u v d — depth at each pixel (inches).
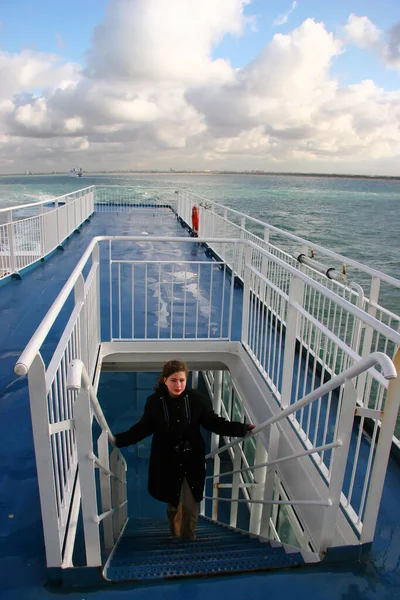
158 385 114.3
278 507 210.7
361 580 85.2
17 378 164.1
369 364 71.2
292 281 131.3
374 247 1400.1
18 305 247.4
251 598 80.4
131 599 79.5
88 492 78.5
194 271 339.9
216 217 398.3
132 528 173.8
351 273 868.0
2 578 83.1
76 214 537.0
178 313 240.8
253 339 181.9
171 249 438.6
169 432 113.0
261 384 164.4
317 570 87.0
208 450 324.5
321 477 108.0
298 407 98.8
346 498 108.3
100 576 81.9
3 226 293.0
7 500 104.1
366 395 142.6
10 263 302.0
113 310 242.5
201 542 128.0
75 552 101.3
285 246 1107.3
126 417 287.4
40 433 69.6
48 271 329.4
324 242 1470.2
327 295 101.0
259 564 92.4
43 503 74.7
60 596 79.5
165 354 199.2
